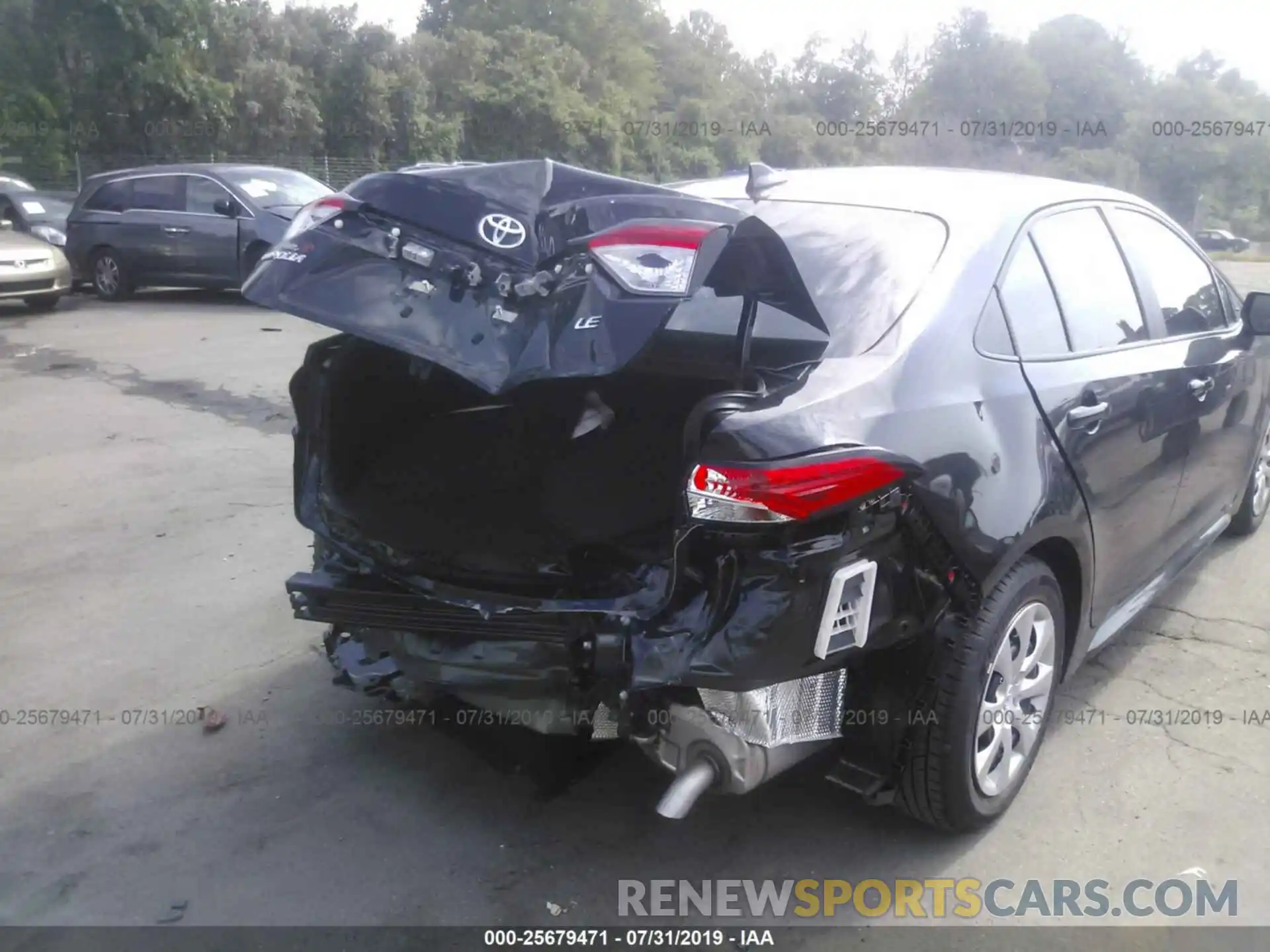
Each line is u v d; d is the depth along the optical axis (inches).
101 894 116.5
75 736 146.6
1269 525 224.5
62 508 238.8
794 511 96.2
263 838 125.7
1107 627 148.6
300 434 134.7
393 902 115.2
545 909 114.1
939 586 109.7
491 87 1611.7
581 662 105.7
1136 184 1674.5
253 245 533.0
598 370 97.0
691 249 100.0
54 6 1153.4
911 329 115.9
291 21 1459.2
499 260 104.5
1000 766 124.1
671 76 2546.8
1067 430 126.0
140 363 397.7
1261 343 191.9
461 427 146.3
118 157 1159.0
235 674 163.9
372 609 116.1
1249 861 120.9
